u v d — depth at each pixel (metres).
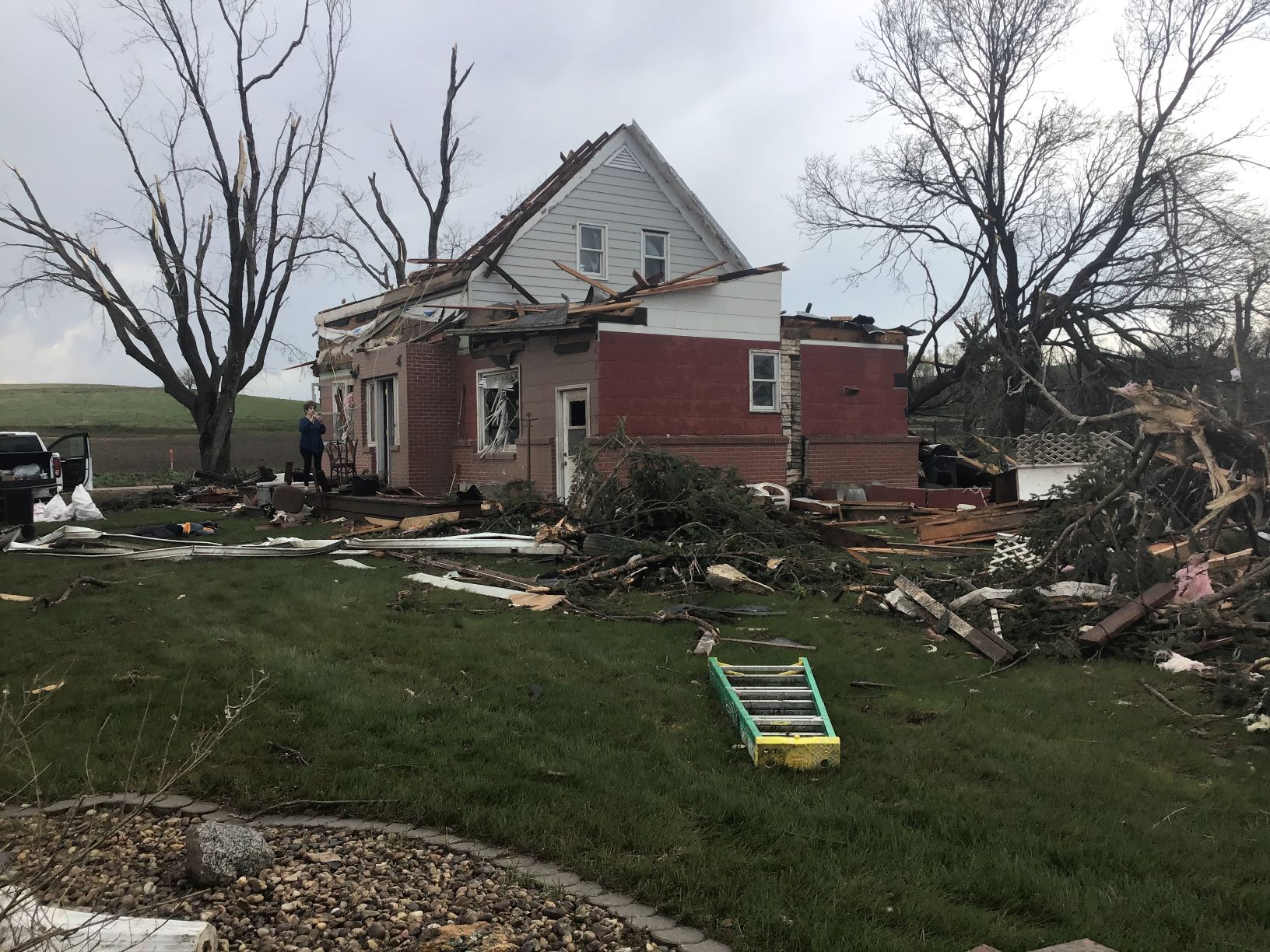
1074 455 16.97
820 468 18.75
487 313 17.67
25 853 3.40
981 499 17.25
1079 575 8.19
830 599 8.96
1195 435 8.13
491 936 3.06
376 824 3.98
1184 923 3.21
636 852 3.71
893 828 3.90
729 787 4.32
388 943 3.01
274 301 27.39
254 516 17.61
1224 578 7.95
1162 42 23.36
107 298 25.17
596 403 15.09
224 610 8.21
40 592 9.07
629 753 4.76
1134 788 4.40
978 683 6.18
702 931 3.14
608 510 11.98
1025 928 3.16
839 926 3.12
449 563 10.95
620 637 7.27
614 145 20.17
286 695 5.60
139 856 3.64
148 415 56.19
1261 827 4.00
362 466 20.62
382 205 35.41
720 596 9.05
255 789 4.28
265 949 2.96
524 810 4.02
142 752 4.66
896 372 19.80
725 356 16.47
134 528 14.97
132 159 25.12
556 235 19.47
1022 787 4.40
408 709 5.34
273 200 26.89
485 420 17.92
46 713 5.24
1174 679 6.22
